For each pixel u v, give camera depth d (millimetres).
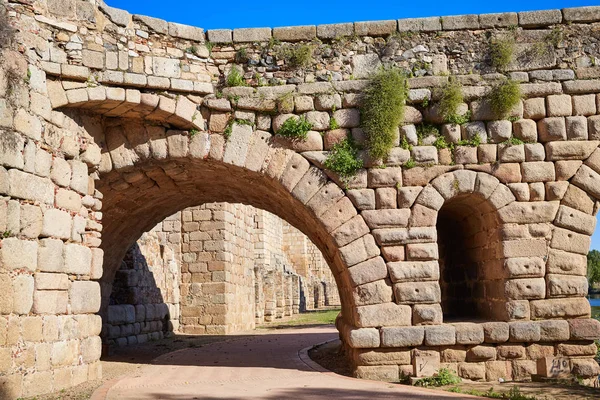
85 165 13852
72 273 12945
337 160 14297
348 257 14211
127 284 22516
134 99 13797
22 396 11156
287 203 16750
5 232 11125
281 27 14930
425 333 13914
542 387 12414
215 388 12367
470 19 14953
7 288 11055
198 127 14516
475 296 16672
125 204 17547
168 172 16062
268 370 15031
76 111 13727
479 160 14516
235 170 15078
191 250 27906
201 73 14633
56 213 12508
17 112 11562
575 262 14312
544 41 14883
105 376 14289
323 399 10969
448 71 14836
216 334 27109
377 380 13836
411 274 14117
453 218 17922
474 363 14062
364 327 14047
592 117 14586
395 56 14914
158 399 11133
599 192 14406
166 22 14414
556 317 14234
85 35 13438
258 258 40094
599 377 14148
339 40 14953
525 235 14398
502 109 14422
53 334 12109
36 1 12734
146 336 23641
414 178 14414
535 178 14469
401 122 14594
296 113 14633
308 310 53031
